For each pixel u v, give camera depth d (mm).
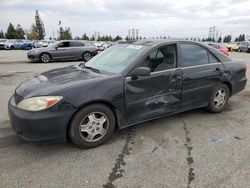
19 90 3469
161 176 2824
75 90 3197
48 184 2680
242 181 2740
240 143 3641
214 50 4719
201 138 3793
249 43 31453
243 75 5164
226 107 5301
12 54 22156
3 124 4242
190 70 4219
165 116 4398
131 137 3805
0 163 3057
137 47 4078
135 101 3668
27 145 3512
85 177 2805
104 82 3402
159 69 3898
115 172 2900
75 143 3355
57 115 3092
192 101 4391
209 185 2672
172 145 3561
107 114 3484
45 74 3996
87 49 15812
